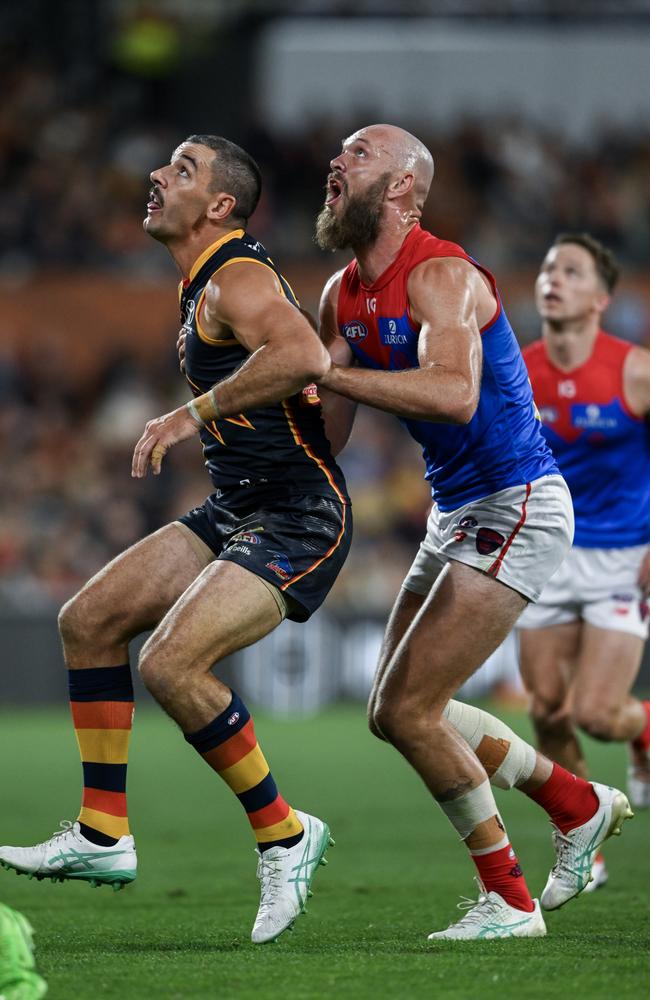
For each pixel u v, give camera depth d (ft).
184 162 52.85
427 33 269.23
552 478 54.70
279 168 244.42
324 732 161.68
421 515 205.16
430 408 48.67
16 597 184.75
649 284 228.84
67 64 264.31
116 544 196.13
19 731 159.53
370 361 55.21
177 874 72.74
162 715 183.32
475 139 253.65
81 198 237.66
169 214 52.75
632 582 73.56
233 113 265.54
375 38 268.82
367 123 261.03
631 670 73.26
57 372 221.25
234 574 50.57
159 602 53.67
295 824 51.24
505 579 53.21
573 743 74.74
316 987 42.09
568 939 51.93
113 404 216.33
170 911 60.85
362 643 187.21
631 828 90.58
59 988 42.14
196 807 103.40
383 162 52.95
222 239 52.65
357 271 54.95
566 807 56.59
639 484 74.84
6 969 39.22
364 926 56.24
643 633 74.08
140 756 141.69
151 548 54.34
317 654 185.37
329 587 52.95
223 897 65.05
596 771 119.85
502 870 52.85
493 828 52.80
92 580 54.03
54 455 209.36
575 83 270.05
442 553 54.54
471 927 52.37
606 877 68.03
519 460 53.78
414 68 269.64
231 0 269.44
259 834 51.06
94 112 255.50
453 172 248.52
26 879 71.10
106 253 231.50
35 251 229.66
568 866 56.85
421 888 67.36
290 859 50.96
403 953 48.52
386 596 195.52
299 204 241.55
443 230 240.53
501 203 246.27
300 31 268.62
